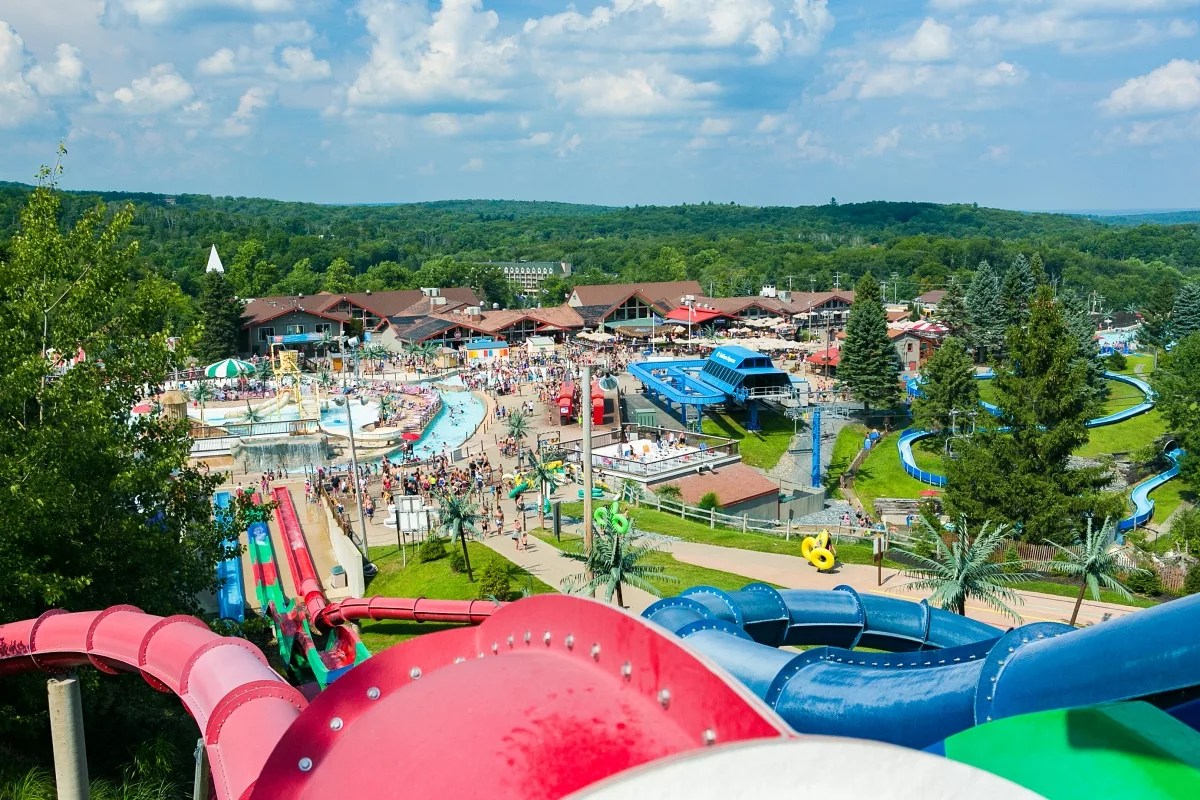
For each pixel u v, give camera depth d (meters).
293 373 131.62
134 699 27.91
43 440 27.67
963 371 101.00
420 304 174.25
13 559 26.31
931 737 11.62
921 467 96.75
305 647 42.31
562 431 98.62
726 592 20.56
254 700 12.30
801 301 183.12
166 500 34.31
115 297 33.00
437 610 40.56
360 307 167.88
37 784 19.94
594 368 134.12
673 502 65.56
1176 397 98.38
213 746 12.04
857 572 47.94
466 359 149.00
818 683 13.10
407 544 60.84
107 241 32.31
